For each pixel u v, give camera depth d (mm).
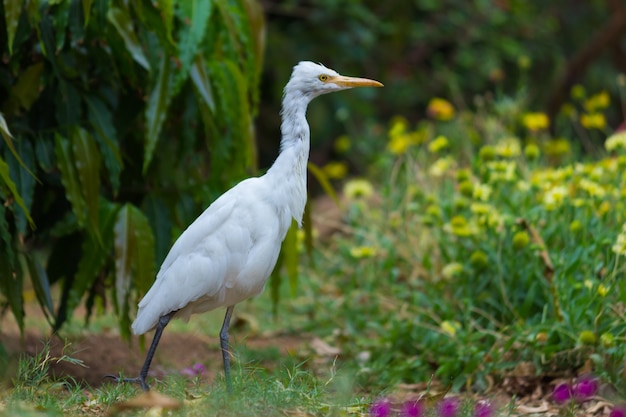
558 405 8766
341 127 23438
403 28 23188
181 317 8148
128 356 10781
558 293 9633
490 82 24172
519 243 9883
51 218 10438
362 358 10789
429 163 14141
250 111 11383
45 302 9570
